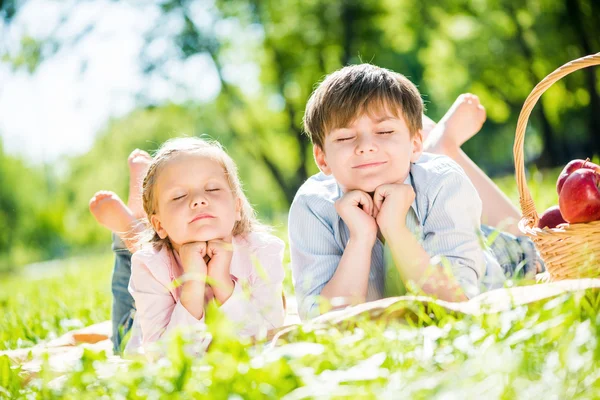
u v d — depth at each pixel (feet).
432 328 6.53
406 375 5.68
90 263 46.09
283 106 82.28
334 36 77.56
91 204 12.21
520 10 69.92
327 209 10.49
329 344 6.54
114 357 8.71
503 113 80.94
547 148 77.41
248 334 9.30
